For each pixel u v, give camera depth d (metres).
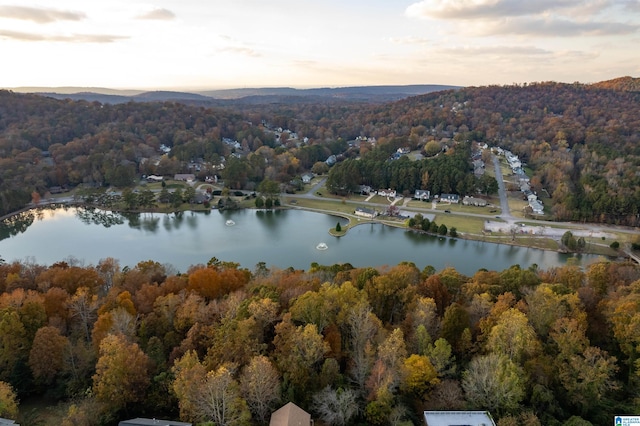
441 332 74.81
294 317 74.69
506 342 67.69
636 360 63.88
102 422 61.47
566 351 65.88
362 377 66.75
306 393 64.44
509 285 90.19
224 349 67.56
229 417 57.94
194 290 92.06
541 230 196.50
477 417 60.66
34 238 195.50
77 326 85.69
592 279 93.81
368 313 72.94
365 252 179.25
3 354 71.44
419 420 61.91
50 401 70.75
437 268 161.62
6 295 83.19
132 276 103.31
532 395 62.31
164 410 66.00
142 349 77.44
